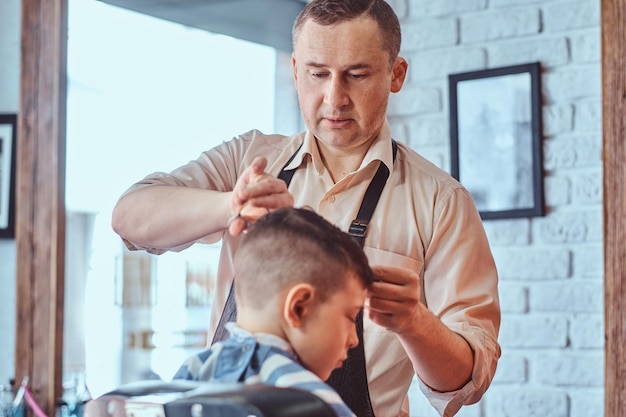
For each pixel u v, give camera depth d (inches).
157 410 32.7
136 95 93.0
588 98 101.5
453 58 109.4
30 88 86.1
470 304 55.3
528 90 104.1
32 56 86.3
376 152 56.9
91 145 88.8
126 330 91.2
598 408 99.0
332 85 52.7
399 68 58.2
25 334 84.3
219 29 101.8
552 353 102.1
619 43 83.0
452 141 108.2
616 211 82.7
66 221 85.7
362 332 53.1
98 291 88.6
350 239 43.3
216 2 101.5
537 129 103.4
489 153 106.2
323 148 58.1
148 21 94.7
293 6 110.8
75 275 86.7
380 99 53.9
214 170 60.0
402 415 56.4
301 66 53.7
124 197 56.6
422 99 111.4
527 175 104.0
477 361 51.2
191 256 97.9
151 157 94.3
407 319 45.4
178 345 96.0
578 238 101.4
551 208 103.1
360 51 52.0
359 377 52.9
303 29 53.3
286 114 109.3
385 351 55.2
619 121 82.9
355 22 52.0
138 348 92.4
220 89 101.7
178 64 97.7
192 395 30.2
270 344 40.1
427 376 50.3
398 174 57.7
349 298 42.0
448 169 109.7
